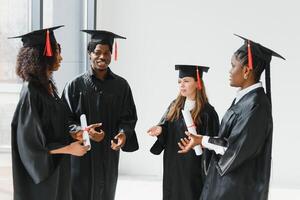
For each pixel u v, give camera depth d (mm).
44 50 3041
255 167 2926
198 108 3682
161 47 6285
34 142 2920
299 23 6109
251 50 2949
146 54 6301
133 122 3865
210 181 3049
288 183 6262
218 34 6215
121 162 6500
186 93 3727
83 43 6207
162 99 6344
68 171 3178
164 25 6258
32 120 2906
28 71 3010
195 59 6262
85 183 3717
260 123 2836
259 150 2879
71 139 3252
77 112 3713
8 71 5738
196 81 3717
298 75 6168
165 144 3803
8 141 5754
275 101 6215
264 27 6148
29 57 3008
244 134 2820
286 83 6188
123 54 6316
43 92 3031
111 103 3770
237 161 2834
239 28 6184
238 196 2889
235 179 2902
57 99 3166
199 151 3428
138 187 5875
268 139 2920
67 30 6074
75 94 3732
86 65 6250
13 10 5676
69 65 6164
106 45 3670
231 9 6172
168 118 3781
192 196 3715
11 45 5723
